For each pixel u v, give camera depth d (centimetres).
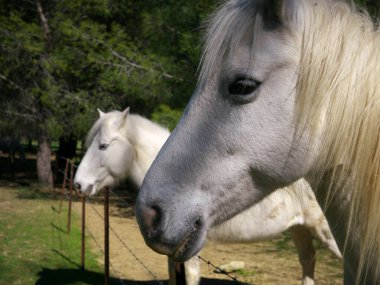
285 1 132
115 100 1127
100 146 518
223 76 139
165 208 143
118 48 977
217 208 144
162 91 888
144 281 545
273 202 395
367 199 135
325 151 135
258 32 135
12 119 1169
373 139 131
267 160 138
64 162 1566
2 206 979
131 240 741
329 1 142
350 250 149
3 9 1195
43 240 700
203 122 142
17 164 1842
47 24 1154
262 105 136
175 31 861
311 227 415
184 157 143
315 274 580
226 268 592
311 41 132
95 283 526
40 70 1143
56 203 1042
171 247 142
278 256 672
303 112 132
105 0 1077
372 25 141
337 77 130
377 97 130
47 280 529
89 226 822
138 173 509
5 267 566
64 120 1126
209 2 746
